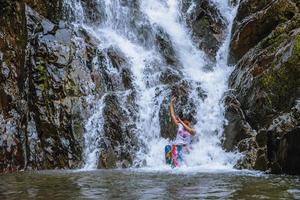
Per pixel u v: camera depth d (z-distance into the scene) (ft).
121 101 42.86
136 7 55.31
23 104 40.22
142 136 41.50
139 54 50.26
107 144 39.63
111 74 45.34
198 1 56.90
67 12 50.34
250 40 47.34
